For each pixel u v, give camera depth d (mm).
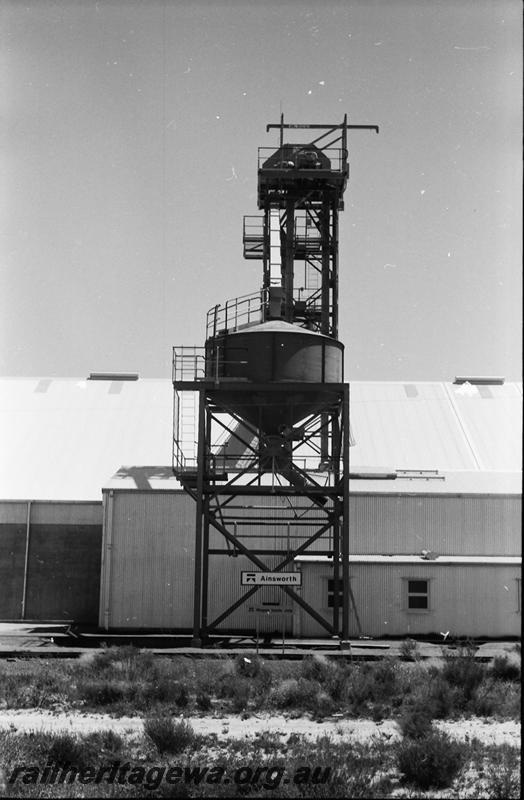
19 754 16031
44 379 57250
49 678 24281
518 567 39062
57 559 44000
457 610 38812
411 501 41625
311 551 36625
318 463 47156
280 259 44312
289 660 30344
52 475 47250
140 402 54188
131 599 40156
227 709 21062
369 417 52875
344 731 18797
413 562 39094
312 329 47375
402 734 17859
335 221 47219
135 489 40844
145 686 23266
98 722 19438
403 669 26188
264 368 35469
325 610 38750
